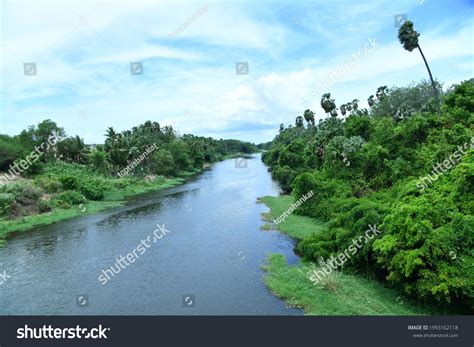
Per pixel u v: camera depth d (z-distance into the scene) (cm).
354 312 1546
